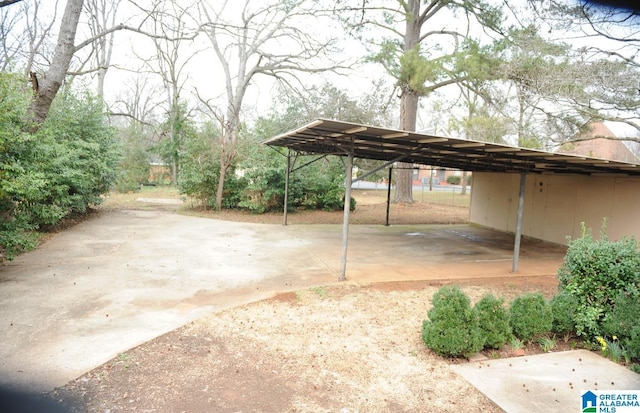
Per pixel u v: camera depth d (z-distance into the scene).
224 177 14.62
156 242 8.82
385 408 2.80
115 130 12.85
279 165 14.62
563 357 3.74
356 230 11.89
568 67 11.27
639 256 4.18
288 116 19.75
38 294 5.02
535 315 3.97
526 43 11.88
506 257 8.71
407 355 3.67
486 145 6.14
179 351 3.56
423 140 6.13
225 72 22.62
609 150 20.11
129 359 3.36
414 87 13.93
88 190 11.18
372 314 4.73
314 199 16.05
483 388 3.08
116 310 4.56
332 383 3.12
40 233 8.88
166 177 26.84
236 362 3.40
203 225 11.66
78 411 2.59
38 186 6.37
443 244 10.02
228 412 2.67
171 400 2.78
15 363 3.22
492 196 13.29
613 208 9.10
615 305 4.00
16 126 6.24
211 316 4.46
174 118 23.30
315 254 8.22
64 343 3.63
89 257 7.15
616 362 3.64
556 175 10.71
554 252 9.51
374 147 7.44
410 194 19.28
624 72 10.59
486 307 3.87
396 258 8.17
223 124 14.40
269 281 6.09
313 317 4.56
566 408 2.81
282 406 2.77
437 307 3.73
